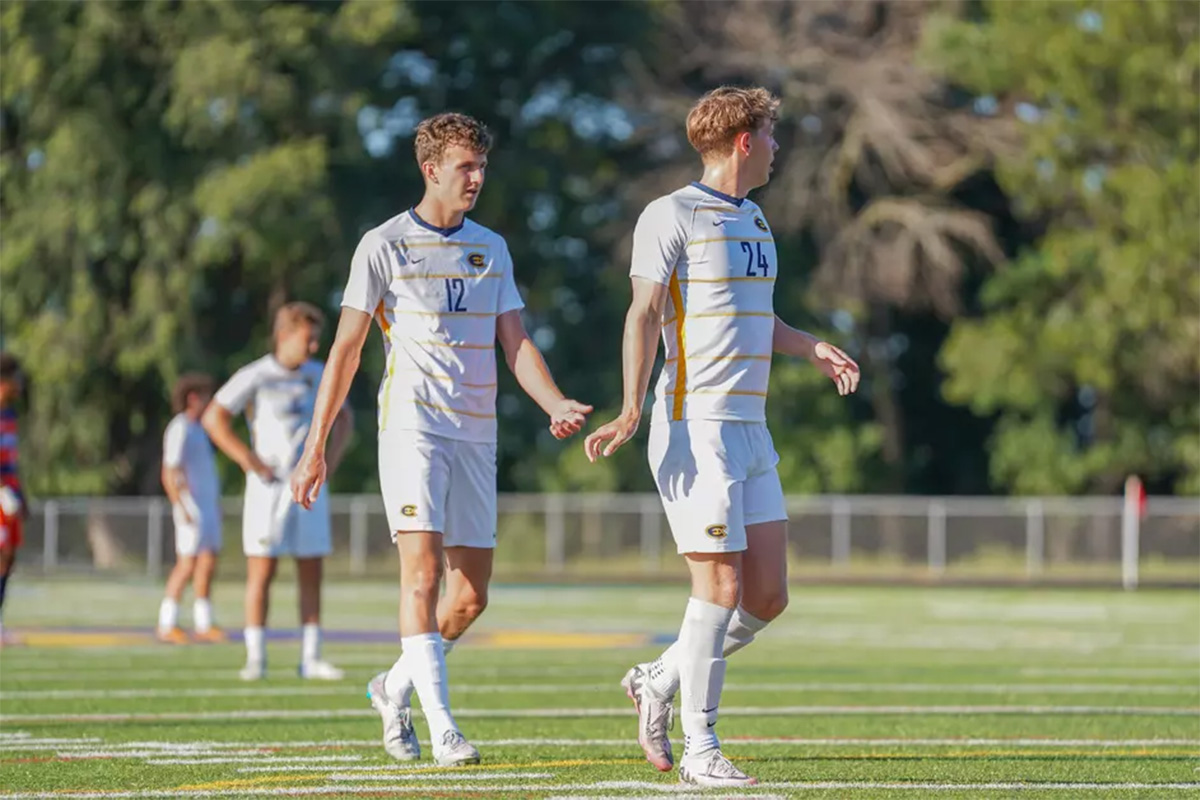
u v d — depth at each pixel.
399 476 25.62
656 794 21.92
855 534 121.12
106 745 28.42
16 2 134.75
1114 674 47.75
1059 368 156.62
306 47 138.88
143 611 81.12
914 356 184.00
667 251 22.92
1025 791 22.36
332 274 153.25
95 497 144.38
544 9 165.12
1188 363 155.00
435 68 170.25
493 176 161.50
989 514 119.62
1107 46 149.25
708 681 23.05
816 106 166.00
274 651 54.62
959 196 174.88
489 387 26.12
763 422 23.39
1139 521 117.25
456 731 25.39
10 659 50.72
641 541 122.69
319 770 24.72
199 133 135.88
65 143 134.00
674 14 171.38
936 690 41.72
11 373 50.00
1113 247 153.25
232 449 43.53
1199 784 23.39
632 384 22.89
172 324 135.75
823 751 27.55
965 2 165.25
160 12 136.62
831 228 166.25
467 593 26.38
